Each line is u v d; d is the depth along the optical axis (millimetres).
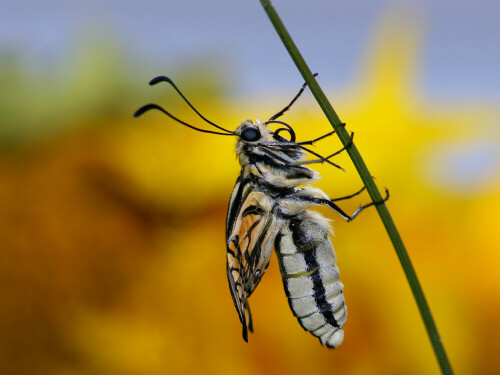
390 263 262
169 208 260
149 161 259
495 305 261
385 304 261
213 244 261
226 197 261
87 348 258
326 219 231
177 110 261
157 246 261
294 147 233
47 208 257
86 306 259
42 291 257
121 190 260
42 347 257
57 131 258
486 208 262
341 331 230
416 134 263
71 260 259
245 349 260
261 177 231
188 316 260
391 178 263
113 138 259
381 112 264
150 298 260
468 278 261
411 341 260
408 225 263
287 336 260
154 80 223
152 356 258
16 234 257
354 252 262
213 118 261
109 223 260
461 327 261
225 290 261
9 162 257
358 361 261
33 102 257
